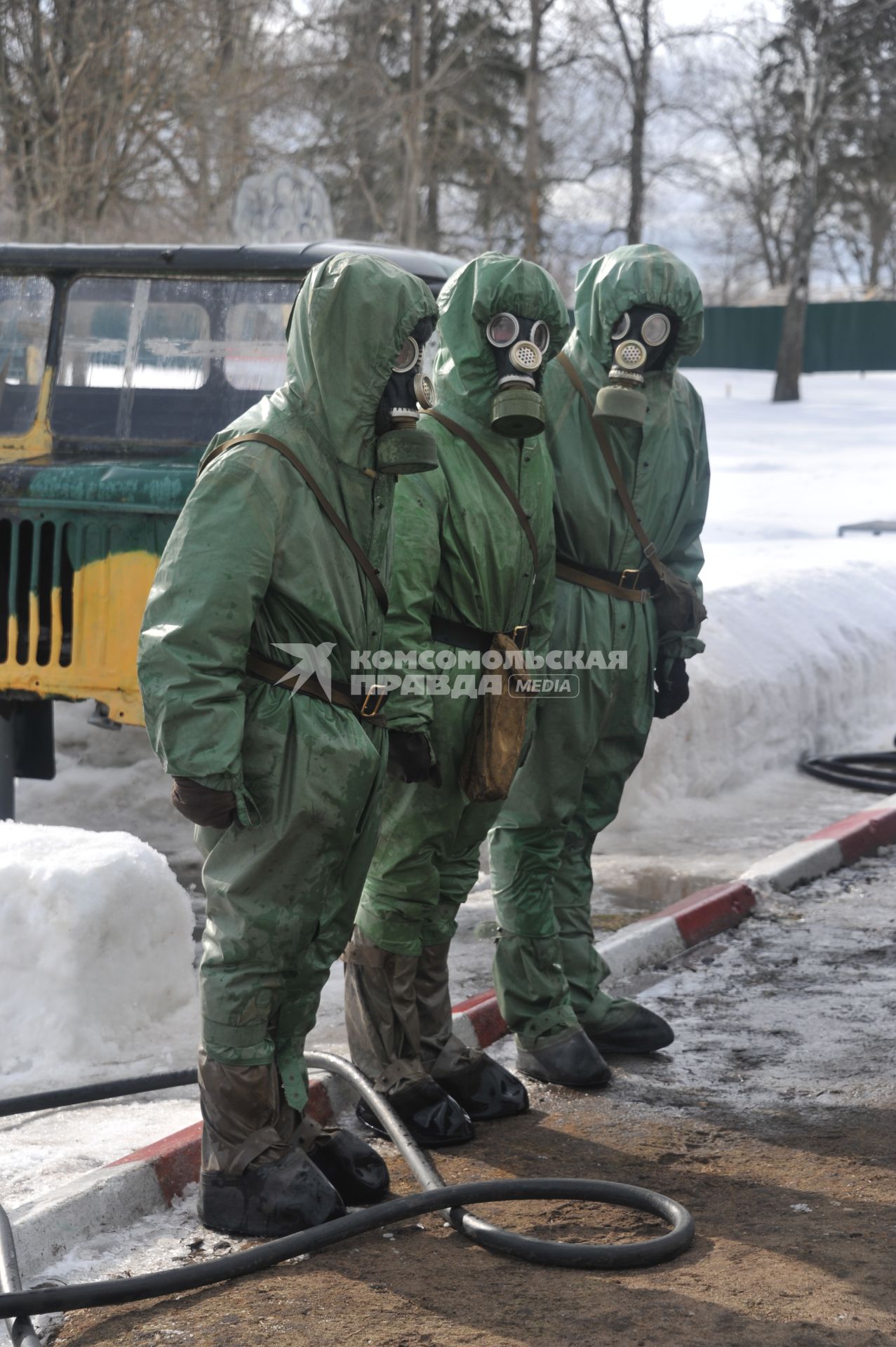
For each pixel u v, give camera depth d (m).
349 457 4.29
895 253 72.19
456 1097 5.42
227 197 25.97
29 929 5.79
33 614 7.65
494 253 5.04
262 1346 3.87
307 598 4.25
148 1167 4.71
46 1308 3.88
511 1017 5.80
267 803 4.28
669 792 9.97
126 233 25.48
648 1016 6.09
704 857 8.98
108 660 7.58
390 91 34.59
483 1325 3.97
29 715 8.35
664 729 9.95
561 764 5.58
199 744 4.09
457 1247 4.44
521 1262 4.34
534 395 4.89
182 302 8.37
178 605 4.11
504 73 42.69
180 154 26.53
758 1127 5.36
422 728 4.81
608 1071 5.75
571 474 5.50
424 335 4.36
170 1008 6.16
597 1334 3.93
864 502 25.17
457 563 4.98
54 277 8.47
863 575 13.66
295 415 4.30
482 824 5.29
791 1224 4.59
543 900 5.70
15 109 24.11
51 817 9.26
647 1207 4.55
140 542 7.50
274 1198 4.46
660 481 5.61
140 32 25.36
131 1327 3.98
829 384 56.12
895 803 10.02
